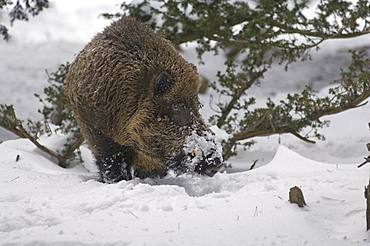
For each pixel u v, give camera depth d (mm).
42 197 9266
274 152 19547
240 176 10562
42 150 16141
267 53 20062
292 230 6832
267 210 7633
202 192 10406
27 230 7230
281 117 17234
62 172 13844
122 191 8914
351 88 16656
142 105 11375
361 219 7074
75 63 12297
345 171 10086
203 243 6441
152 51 11539
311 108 17109
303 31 17688
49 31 33625
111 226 7211
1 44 31781
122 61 11492
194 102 11469
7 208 8328
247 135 17484
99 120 11812
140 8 18844
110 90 11500
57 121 17406
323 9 17344
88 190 9875
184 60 11859
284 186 9094
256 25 17797
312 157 18375
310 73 26281
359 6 17047
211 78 25359
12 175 11812
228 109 18219
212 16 18016
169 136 11164
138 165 12242
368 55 26016
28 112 25312
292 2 18031
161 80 11219
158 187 8914
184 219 7441
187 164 10914
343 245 6137
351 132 20828
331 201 7934
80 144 16188
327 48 27812
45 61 30266
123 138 11766
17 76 28656
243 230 6867
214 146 10891
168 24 18531
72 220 7652
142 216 7664
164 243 6438
